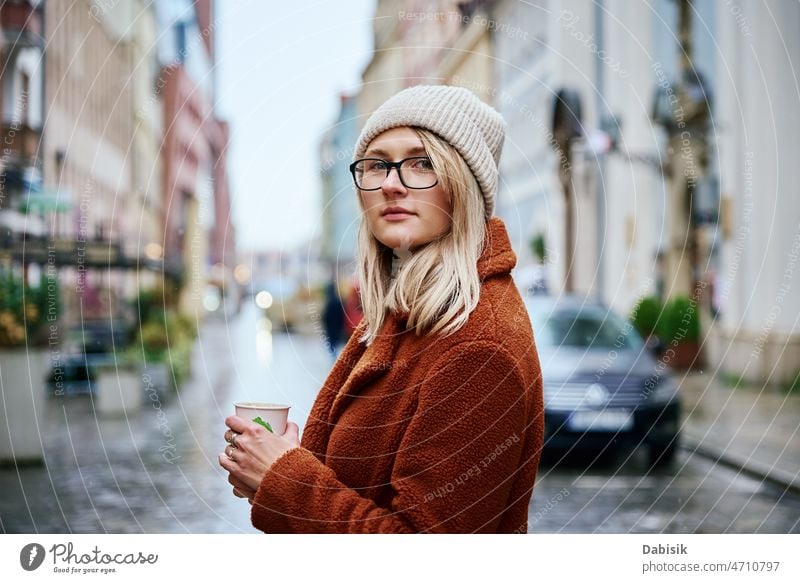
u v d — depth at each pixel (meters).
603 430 6.48
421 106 1.38
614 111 15.39
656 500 5.37
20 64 12.47
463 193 1.35
